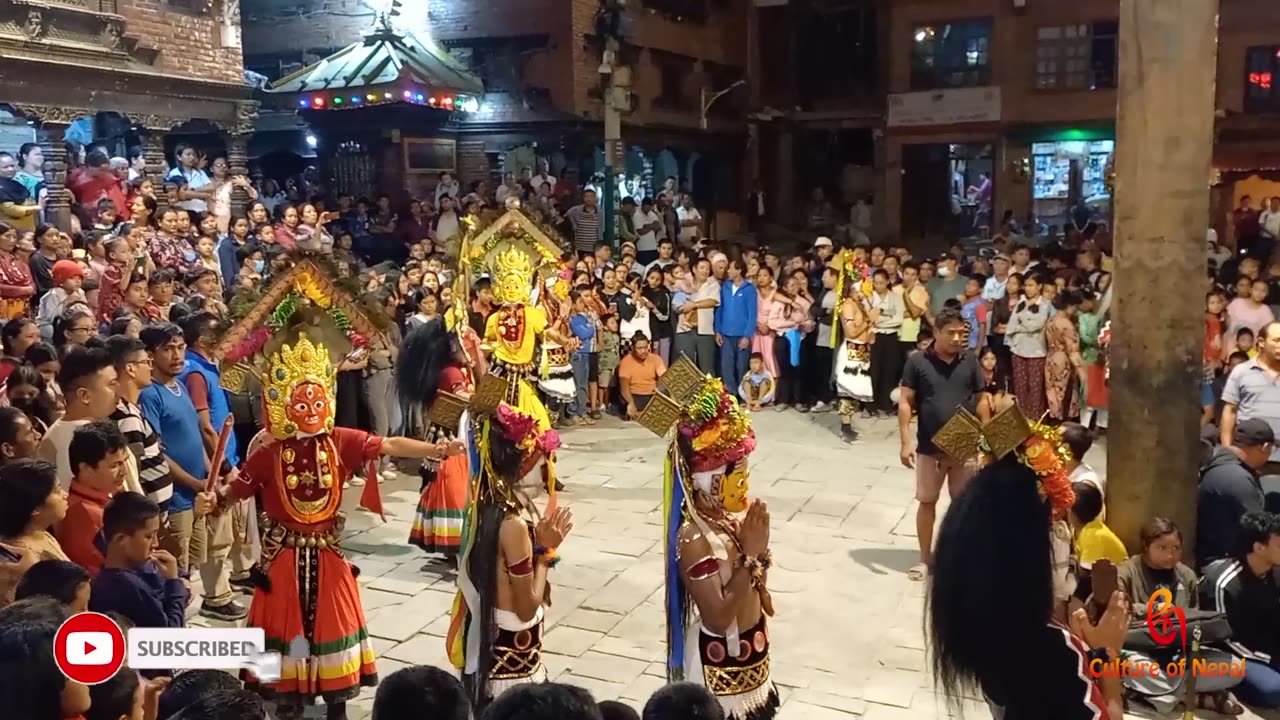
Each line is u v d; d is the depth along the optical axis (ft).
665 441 33.91
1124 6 17.20
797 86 85.61
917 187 82.84
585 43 61.36
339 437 14.48
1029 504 10.16
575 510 26.02
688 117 73.41
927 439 20.53
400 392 21.16
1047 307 35.14
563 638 18.31
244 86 47.14
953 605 10.32
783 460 31.30
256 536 20.27
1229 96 71.20
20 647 8.32
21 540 12.24
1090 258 44.06
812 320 38.88
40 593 10.50
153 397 17.26
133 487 15.46
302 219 37.32
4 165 37.68
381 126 53.47
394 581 20.97
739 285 39.17
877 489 28.04
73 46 38.75
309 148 62.95
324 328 14.43
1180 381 17.33
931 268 40.81
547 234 24.62
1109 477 18.12
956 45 79.61
